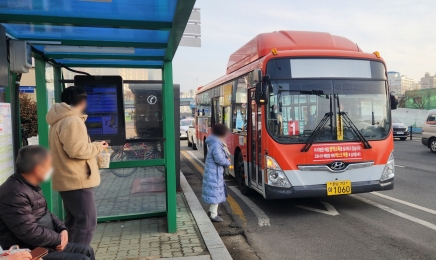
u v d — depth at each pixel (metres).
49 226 2.83
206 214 5.80
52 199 4.88
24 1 3.08
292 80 6.08
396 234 5.07
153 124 5.24
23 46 3.79
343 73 6.23
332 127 6.02
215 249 4.29
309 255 4.45
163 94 5.10
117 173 5.95
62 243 2.85
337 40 7.17
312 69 6.16
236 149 8.30
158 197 5.93
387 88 6.36
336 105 6.10
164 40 4.31
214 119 10.84
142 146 5.23
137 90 5.17
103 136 4.65
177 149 7.58
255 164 6.79
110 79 4.63
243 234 5.31
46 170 2.70
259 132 6.43
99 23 3.55
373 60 6.38
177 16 3.29
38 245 2.65
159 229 5.11
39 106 4.75
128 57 4.87
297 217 6.07
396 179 9.12
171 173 4.93
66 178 3.33
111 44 4.25
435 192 7.61
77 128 3.26
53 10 3.32
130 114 5.17
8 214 2.54
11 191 2.57
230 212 6.47
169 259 4.02
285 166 5.84
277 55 6.12
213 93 10.96
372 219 5.80
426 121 15.51
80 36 4.09
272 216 6.17
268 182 5.95
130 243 4.58
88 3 3.16
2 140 3.42
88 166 3.40
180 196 7.24
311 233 5.25
